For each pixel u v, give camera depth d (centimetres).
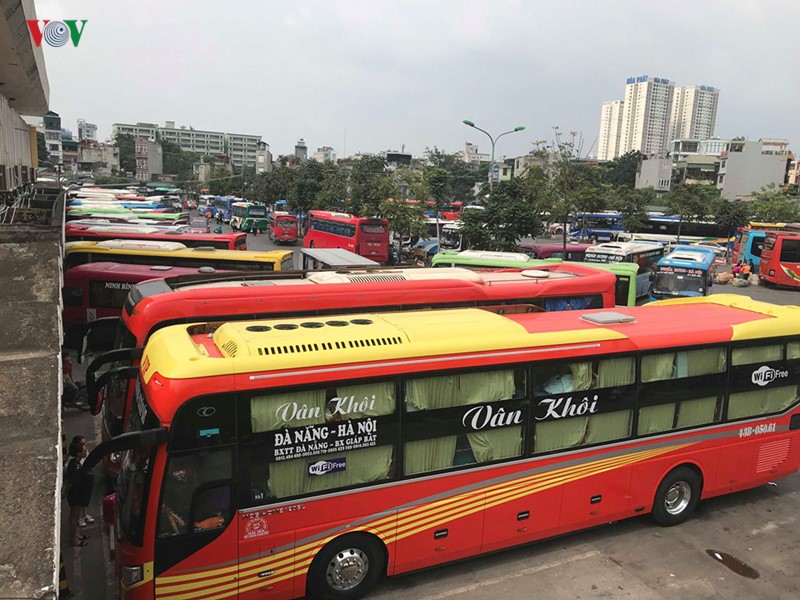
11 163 2392
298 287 950
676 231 5134
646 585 675
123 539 531
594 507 738
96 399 710
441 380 629
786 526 824
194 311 870
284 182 6562
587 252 2753
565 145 3191
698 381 794
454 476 642
